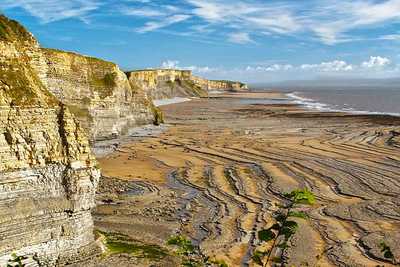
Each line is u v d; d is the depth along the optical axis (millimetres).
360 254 32781
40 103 25734
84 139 27266
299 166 59938
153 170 58594
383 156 65562
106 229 35469
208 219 39844
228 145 76438
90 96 71750
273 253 32719
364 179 52812
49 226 25797
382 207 43000
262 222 38812
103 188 48625
